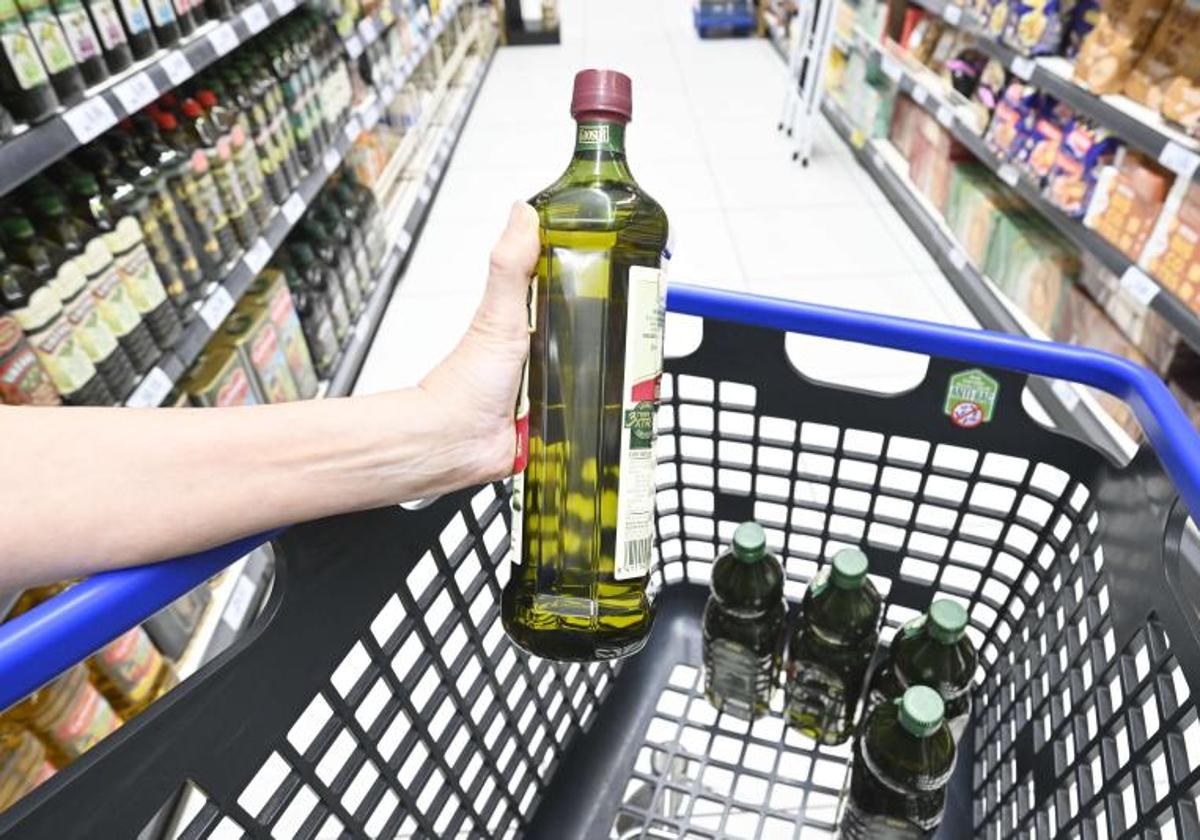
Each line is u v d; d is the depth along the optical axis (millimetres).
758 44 5832
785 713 1015
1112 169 1865
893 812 817
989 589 1631
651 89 4938
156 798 485
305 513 510
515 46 6098
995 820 867
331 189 2607
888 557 967
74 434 452
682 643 1109
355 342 2496
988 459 1948
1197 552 1632
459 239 3359
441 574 692
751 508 997
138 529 451
